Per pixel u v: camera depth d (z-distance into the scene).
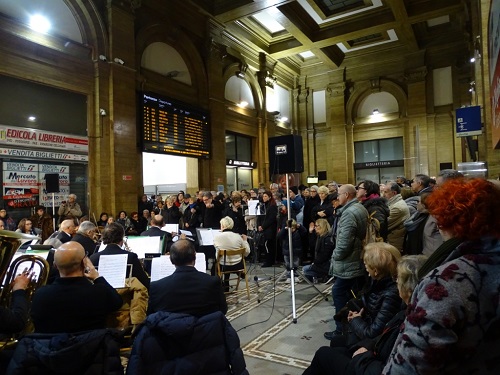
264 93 15.12
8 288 2.32
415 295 1.00
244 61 13.97
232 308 4.68
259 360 3.21
